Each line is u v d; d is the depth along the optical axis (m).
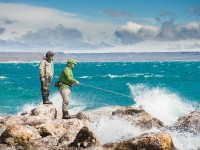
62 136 9.72
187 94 33.12
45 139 9.92
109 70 121.19
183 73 87.62
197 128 11.49
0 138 9.46
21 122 11.66
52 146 9.35
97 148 8.76
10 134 9.33
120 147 8.80
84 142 9.01
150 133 9.09
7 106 24.23
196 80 56.34
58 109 13.60
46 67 13.74
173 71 105.06
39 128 10.45
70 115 13.16
